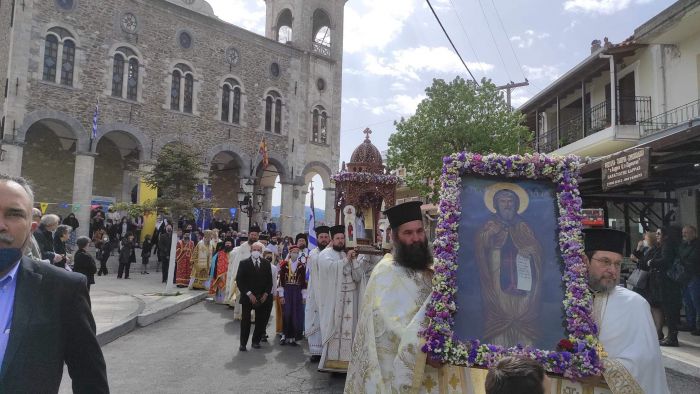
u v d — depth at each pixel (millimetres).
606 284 3232
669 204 12391
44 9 23438
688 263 7680
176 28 28344
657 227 12891
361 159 9031
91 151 24422
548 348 2959
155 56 27375
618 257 3262
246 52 31594
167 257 18141
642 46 15297
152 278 19500
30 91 22812
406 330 3043
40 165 25984
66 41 24312
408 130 18266
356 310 7129
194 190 22031
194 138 28750
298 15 34875
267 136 32281
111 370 6988
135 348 8391
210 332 10023
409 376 2971
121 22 26062
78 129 24172
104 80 25266
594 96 18844
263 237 13531
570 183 3283
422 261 3387
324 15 36844
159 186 21797
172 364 7418
